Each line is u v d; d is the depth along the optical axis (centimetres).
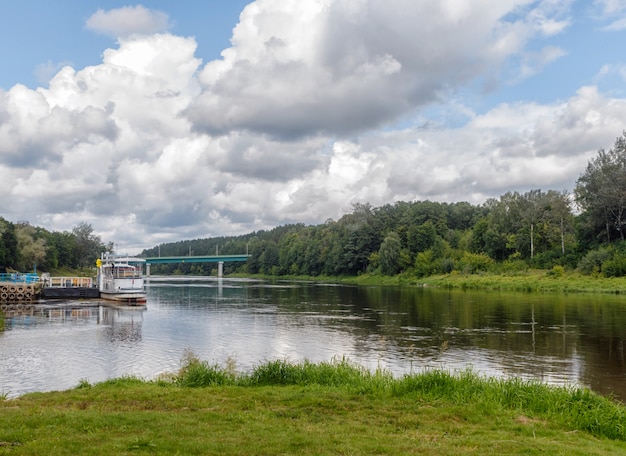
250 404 1586
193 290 10556
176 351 3309
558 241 11775
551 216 12112
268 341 3697
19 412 1425
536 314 5250
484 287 10012
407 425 1402
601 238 10588
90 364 2889
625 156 10388
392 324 4597
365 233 15500
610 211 10256
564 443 1277
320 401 1620
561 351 3266
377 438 1248
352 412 1517
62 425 1276
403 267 13738
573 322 4609
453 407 1573
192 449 1097
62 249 14288
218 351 3316
